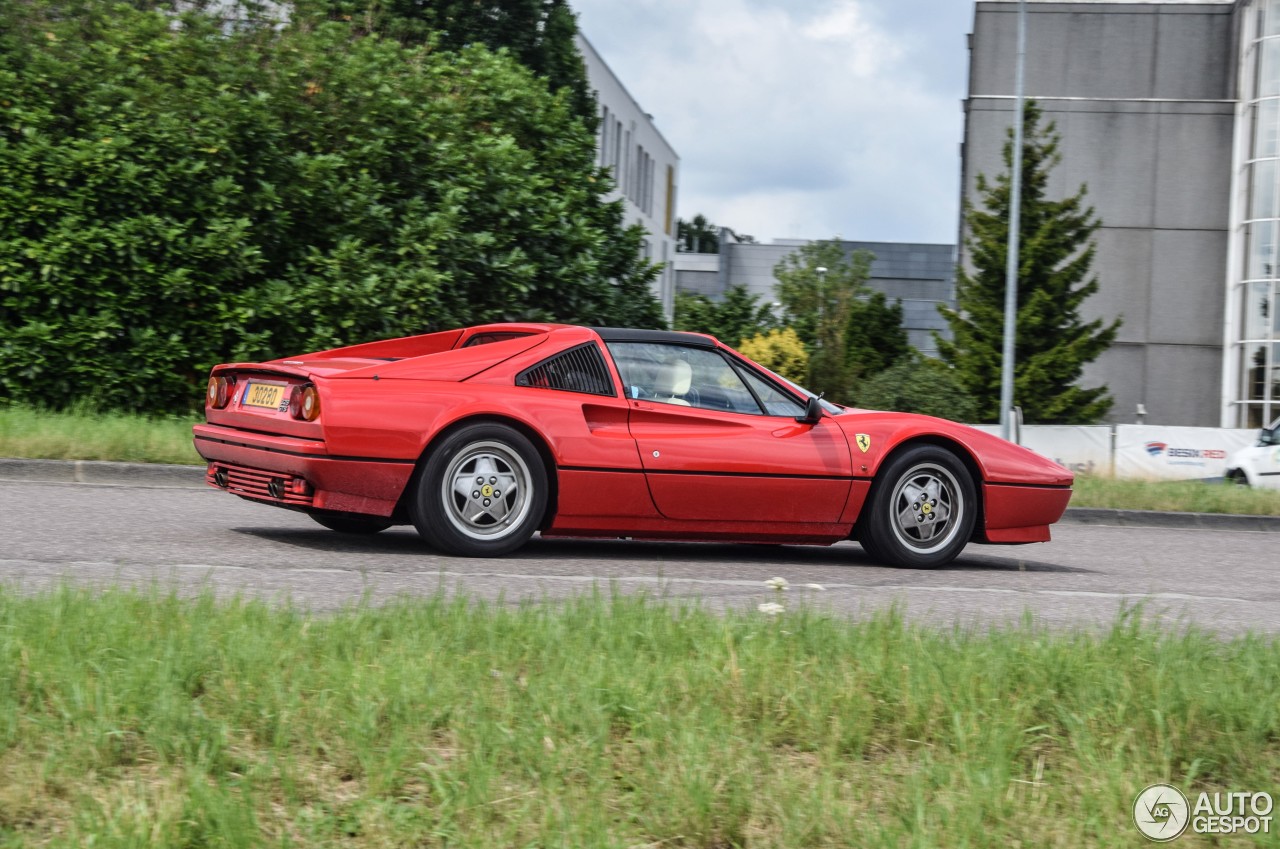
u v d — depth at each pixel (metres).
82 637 3.78
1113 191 37.66
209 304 14.05
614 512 7.11
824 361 40.84
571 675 3.72
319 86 15.76
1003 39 38.16
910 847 2.71
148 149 13.89
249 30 16.50
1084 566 8.84
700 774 3.01
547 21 30.33
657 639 4.26
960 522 7.88
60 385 13.52
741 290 45.75
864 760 3.35
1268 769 3.38
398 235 15.12
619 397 7.19
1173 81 37.75
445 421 6.73
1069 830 2.89
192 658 3.61
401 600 4.88
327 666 3.66
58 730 3.11
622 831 2.77
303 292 14.11
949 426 7.94
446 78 18.14
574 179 18.39
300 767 3.02
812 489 7.47
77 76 14.59
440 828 2.72
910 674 3.84
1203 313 37.31
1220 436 23.58
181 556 6.39
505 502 6.93
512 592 5.88
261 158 14.43
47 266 13.27
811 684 3.78
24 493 9.02
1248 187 36.34
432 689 3.50
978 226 30.98
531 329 7.39
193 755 3.02
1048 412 30.08
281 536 7.49
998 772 3.16
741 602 5.88
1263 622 6.28
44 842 2.59
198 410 14.13
